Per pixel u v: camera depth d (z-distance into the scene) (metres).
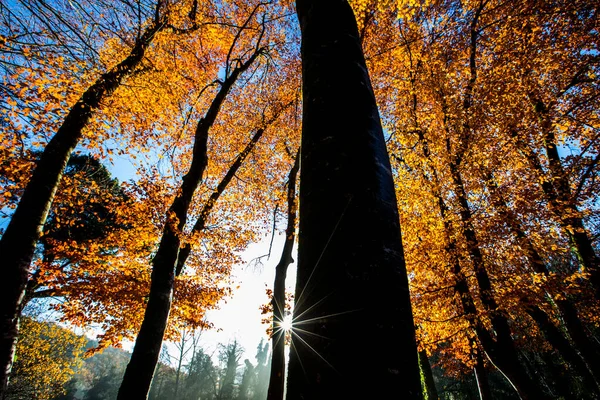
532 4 7.66
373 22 10.04
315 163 1.29
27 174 6.87
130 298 10.24
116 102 7.55
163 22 7.75
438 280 9.16
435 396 11.90
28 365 20.64
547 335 9.84
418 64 10.24
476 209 8.63
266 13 11.48
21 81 4.64
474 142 8.34
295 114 13.20
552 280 7.32
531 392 6.91
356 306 0.92
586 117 7.53
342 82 1.47
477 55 10.11
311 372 0.90
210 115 8.66
